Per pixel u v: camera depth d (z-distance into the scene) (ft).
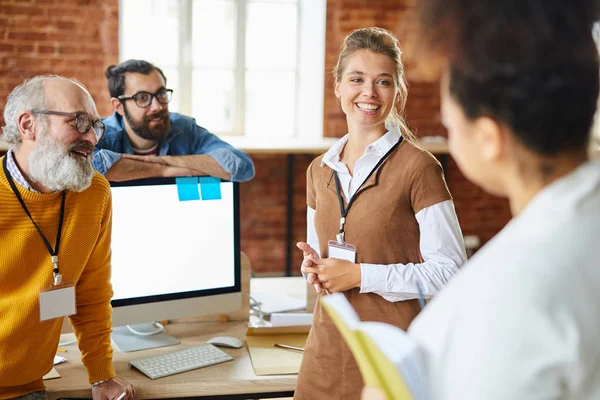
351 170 6.42
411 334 2.50
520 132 2.33
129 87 9.55
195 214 7.61
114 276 7.25
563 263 2.21
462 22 2.37
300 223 19.43
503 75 2.28
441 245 5.99
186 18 18.80
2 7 17.01
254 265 19.39
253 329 7.75
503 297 2.20
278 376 6.84
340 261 6.08
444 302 2.41
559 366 2.14
